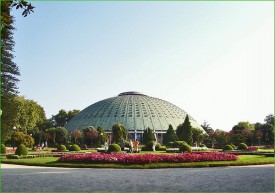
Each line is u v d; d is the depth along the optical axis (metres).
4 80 48.97
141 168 23.75
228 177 17.34
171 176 18.30
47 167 25.14
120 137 85.06
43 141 88.31
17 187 14.53
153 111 117.31
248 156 33.72
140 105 119.75
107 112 116.31
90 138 86.31
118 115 113.81
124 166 24.27
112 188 14.28
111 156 26.30
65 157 27.12
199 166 24.14
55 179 17.28
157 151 53.09
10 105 49.84
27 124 85.31
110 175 19.11
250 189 13.65
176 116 119.19
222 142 90.56
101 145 80.19
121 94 133.00
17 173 20.30
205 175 18.45
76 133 87.56
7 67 49.00
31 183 15.76
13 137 64.00
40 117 106.31
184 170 21.75
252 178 16.78
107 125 109.75
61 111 140.50
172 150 49.62
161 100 129.62
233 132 90.62
